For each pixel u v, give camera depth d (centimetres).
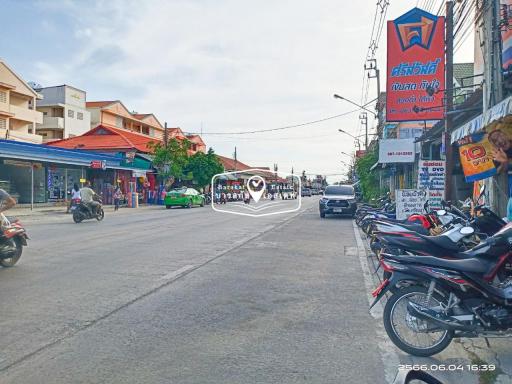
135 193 3538
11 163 2800
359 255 1151
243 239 1432
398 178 3291
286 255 1130
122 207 3553
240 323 583
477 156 1058
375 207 1795
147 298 693
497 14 1036
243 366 449
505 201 1076
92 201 2055
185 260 1027
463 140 1074
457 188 1653
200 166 4756
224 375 427
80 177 3566
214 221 2119
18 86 4447
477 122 936
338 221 2212
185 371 435
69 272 874
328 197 2400
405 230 617
